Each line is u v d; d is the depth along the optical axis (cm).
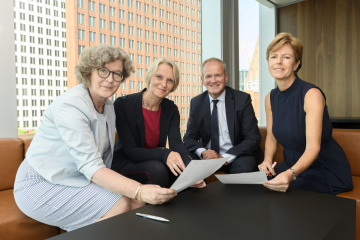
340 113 386
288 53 167
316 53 400
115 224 93
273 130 188
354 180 202
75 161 121
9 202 153
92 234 85
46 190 125
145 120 186
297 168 141
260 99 439
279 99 183
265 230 88
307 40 406
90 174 117
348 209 108
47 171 127
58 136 128
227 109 222
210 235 84
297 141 178
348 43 375
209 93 224
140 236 83
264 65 436
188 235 84
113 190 116
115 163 182
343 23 377
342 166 179
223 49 326
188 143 226
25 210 129
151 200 110
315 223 93
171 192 110
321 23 393
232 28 336
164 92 178
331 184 172
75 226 129
